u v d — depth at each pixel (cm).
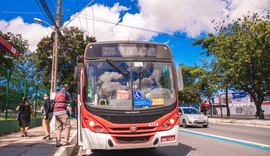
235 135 1451
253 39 2694
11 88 1450
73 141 1153
